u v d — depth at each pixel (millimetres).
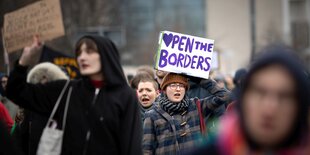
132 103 5863
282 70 2834
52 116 5805
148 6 75250
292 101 2824
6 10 29000
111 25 56375
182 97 7664
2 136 4930
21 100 5883
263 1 74312
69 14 42812
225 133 3012
